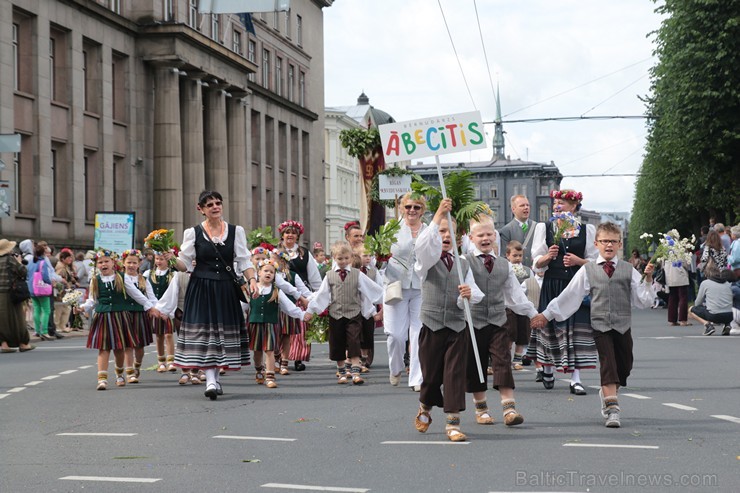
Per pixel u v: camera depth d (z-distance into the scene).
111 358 21.30
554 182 177.25
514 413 10.18
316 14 79.75
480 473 7.74
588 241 13.50
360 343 15.41
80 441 9.69
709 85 38.56
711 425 10.18
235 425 10.73
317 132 79.06
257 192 65.56
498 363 10.26
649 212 79.00
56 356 21.86
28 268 27.70
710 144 39.59
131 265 15.68
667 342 21.97
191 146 50.66
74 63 42.16
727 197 42.06
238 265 13.68
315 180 77.69
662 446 8.88
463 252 11.95
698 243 37.78
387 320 14.35
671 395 12.79
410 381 13.63
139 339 15.43
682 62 38.94
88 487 7.39
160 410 12.16
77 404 12.90
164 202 47.84
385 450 8.92
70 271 30.16
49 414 11.86
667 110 40.91
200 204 13.70
